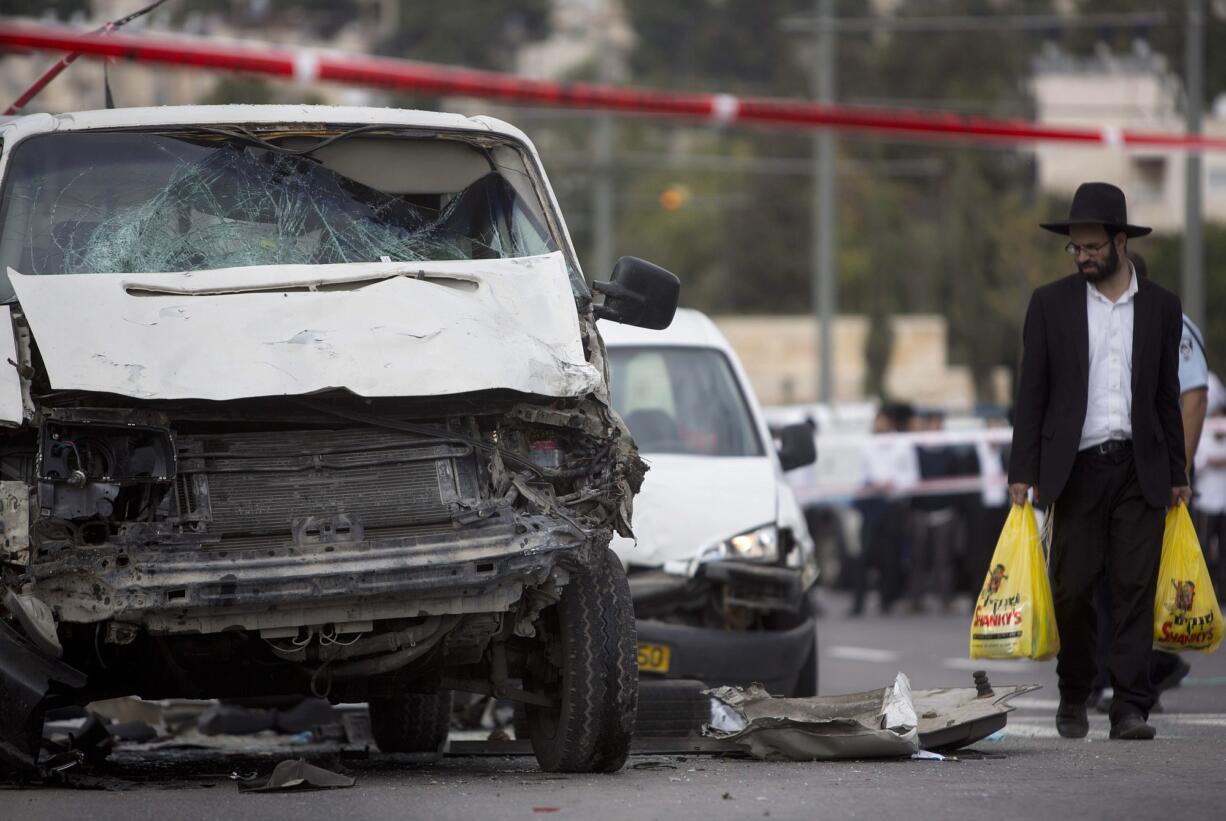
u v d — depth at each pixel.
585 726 18.69
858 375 150.88
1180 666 28.08
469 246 21.23
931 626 51.31
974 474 55.91
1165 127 121.50
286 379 17.81
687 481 26.80
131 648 18.62
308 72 38.12
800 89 170.38
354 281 19.44
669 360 29.72
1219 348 145.88
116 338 17.98
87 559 16.92
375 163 21.86
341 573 17.11
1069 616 23.23
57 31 30.81
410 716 24.36
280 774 18.48
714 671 25.50
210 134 21.41
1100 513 22.95
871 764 20.09
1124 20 83.56
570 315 19.67
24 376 17.55
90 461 17.31
